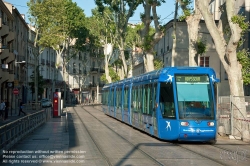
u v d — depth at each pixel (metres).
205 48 25.69
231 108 20.00
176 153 13.80
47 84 78.38
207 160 12.30
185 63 44.97
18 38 59.03
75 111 52.00
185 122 16.41
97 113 46.53
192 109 16.69
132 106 24.94
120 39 44.44
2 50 42.31
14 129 15.21
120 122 31.09
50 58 82.88
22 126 17.75
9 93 54.75
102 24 56.44
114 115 34.53
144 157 12.77
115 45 59.09
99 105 81.56
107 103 40.12
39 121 26.27
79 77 96.69
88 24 59.59
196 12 24.38
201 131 16.39
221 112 21.66
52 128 24.92
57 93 38.25
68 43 73.12
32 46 73.06
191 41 24.61
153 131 18.69
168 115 17.00
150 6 30.84
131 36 60.25
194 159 12.45
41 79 61.59
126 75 45.69
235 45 19.33
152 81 19.27
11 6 52.97
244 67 21.22
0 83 43.41
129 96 26.44
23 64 62.66
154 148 15.19
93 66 105.44
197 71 17.28
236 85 19.94
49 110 36.12
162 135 17.33
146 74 21.45
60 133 21.27
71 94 91.00
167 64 48.44
